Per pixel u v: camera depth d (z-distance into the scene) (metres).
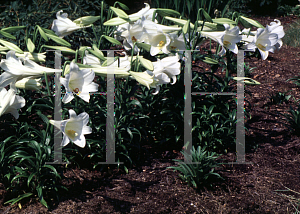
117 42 2.75
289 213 2.61
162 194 2.79
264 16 10.34
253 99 4.77
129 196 2.76
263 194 2.83
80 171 3.01
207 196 2.79
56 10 5.26
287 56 6.40
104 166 3.04
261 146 3.61
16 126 2.94
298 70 5.70
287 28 8.41
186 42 2.93
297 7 10.66
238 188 2.91
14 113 2.54
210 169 3.12
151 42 2.78
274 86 5.15
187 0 4.55
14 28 2.66
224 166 3.23
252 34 3.07
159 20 5.18
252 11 10.53
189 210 2.63
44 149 2.53
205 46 6.46
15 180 2.67
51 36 2.62
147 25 2.68
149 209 2.62
